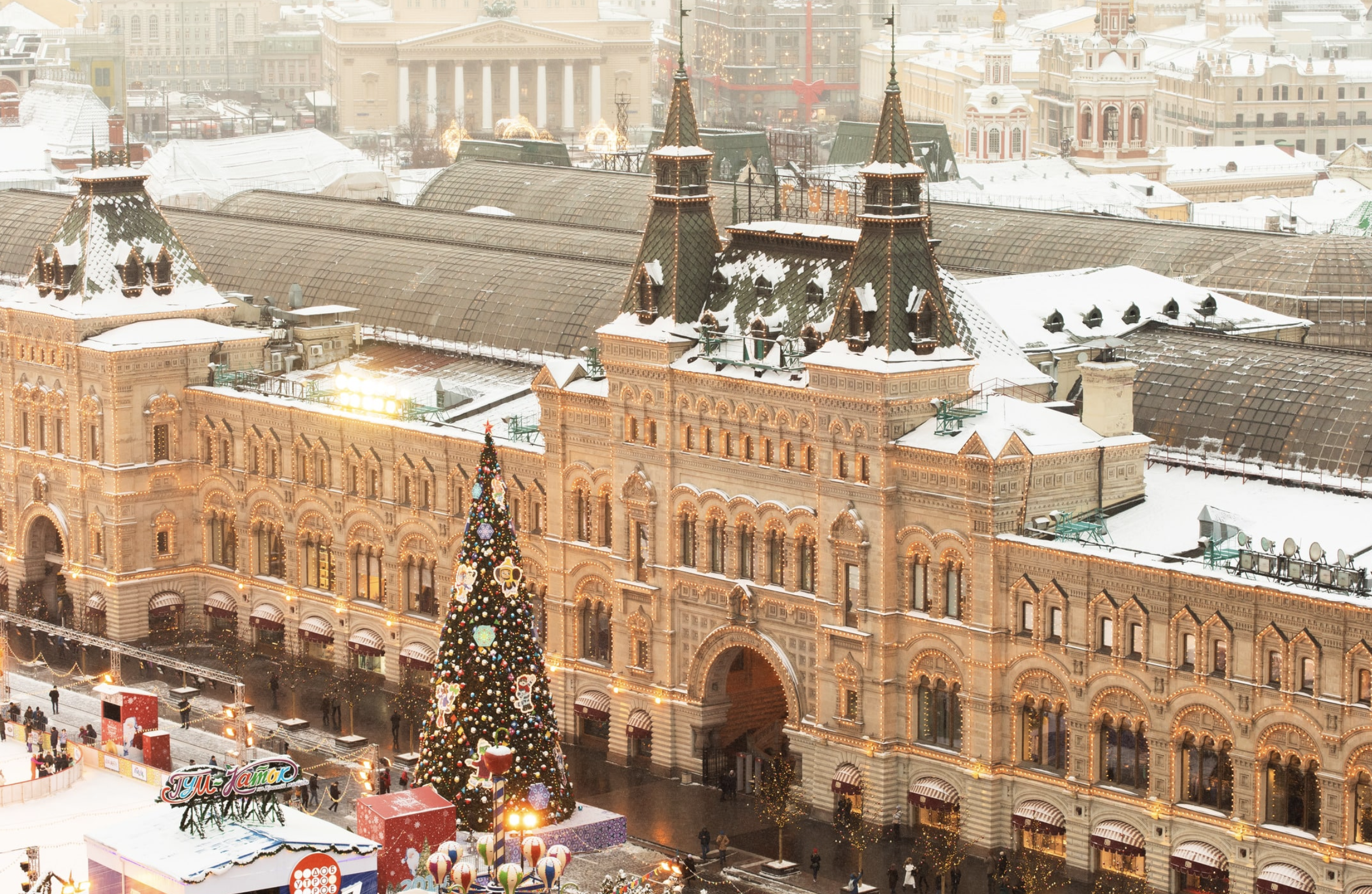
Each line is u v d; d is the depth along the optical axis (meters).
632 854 184.25
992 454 178.88
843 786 190.75
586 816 184.88
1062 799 179.88
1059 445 184.88
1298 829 166.50
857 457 187.25
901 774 189.75
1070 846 179.25
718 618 199.75
